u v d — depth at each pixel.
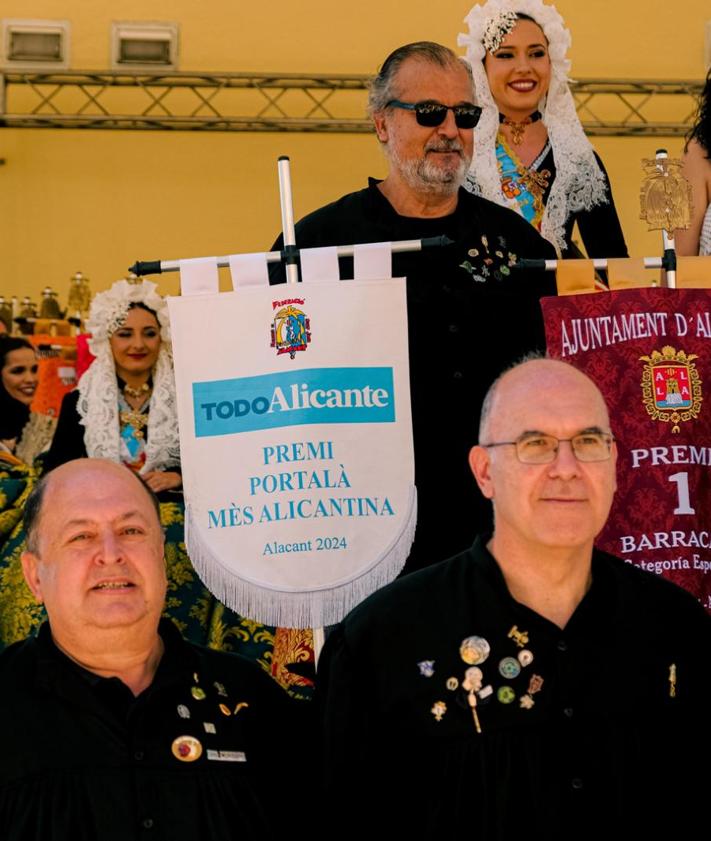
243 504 4.55
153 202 13.69
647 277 4.74
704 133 5.71
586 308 4.63
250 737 3.58
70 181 13.65
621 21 13.55
